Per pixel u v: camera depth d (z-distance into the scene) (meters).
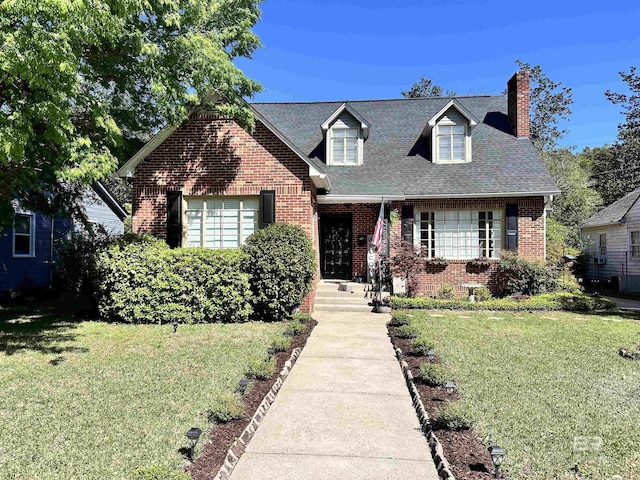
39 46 6.07
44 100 6.84
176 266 10.43
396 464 3.93
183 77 9.70
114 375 6.32
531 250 14.57
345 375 6.60
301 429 4.68
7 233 15.38
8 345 8.20
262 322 10.48
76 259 11.29
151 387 5.77
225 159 11.84
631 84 29.89
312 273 10.91
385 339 8.97
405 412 5.16
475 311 12.61
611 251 21.84
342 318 11.41
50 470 3.68
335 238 16.39
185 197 12.04
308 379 6.40
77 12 6.07
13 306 13.79
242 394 5.48
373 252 13.68
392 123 18.03
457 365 6.88
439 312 12.40
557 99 34.66
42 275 16.97
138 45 8.41
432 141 15.87
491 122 17.53
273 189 11.70
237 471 3.79
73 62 6.64
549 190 14.06
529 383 5.99
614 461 3.87
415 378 6.22
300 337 8.96
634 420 4.77
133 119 10.91
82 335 9.07
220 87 10.33
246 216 12.01
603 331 9.70
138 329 9.71
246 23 11.00
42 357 7.35
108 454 3.94
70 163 8.59
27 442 4.20
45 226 17.14
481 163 15.60
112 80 10.01
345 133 16.28
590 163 46.16
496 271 14.73
